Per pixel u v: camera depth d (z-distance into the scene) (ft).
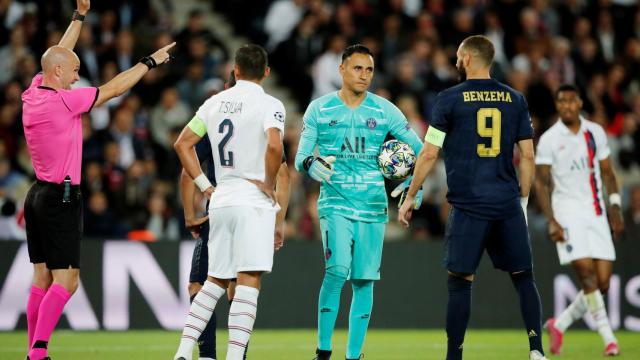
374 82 186.09
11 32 179.22
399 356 106.32
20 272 132.87
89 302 134.51
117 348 113.09
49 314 81.66
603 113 194.39
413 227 163.53
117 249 135.74
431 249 140.46
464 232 82.28
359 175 86.69
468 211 82.17
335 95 88.17
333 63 184.65
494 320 139.95
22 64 169.17
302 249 138.82
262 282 137.69
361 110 87.35
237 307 76.43
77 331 133.80
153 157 167.02
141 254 136.15
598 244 107.14
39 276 86.02
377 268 87.40
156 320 135.64
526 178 83.76
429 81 184.24
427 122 180.65
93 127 168.86
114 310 134.92
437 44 196.75
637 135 192.85
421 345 118.42
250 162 77.41
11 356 102.73
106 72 173.88
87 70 174.19
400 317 139.33
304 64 189.88
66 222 82.84
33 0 180.24
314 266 138.72
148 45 181.78
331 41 184.96
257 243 76.43
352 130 86.89
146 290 135.85
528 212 162.30
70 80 83.97
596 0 214.69
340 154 86.89
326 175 84.64
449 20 199.82
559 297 139.44
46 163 82.69
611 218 110.32
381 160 87.10
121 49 177.47
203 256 84.33
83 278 134.62
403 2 201.87
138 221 156.35
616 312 138.41
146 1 189.16
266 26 199.82
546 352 110.63
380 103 88.33
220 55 184.75
